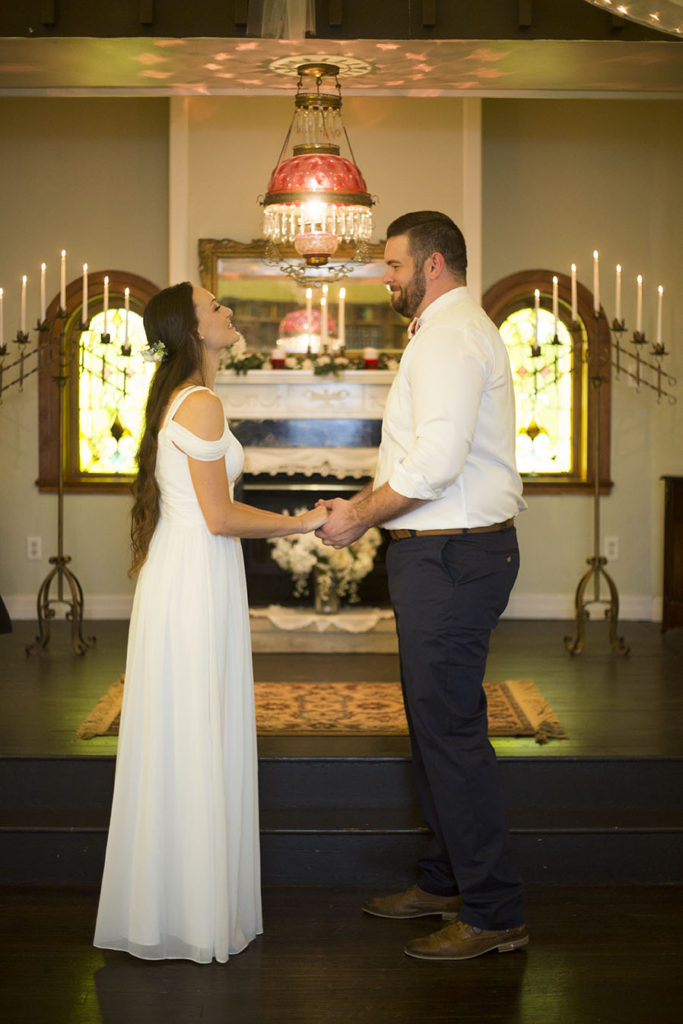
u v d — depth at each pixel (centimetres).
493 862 284
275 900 324
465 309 288
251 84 462
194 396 280
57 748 364
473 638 286
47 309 630
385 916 311
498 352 289
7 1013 258
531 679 474
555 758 356
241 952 290
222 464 282
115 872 287
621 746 369
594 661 512
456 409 273
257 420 591
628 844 337
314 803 359
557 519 641
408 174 589
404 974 278
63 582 638
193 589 280
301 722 395
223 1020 256
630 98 480
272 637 536
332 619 536
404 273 293
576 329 606
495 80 455
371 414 578
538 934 301
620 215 633
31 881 337
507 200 632
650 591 641
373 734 382
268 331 596
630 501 641
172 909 283
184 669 279
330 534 285
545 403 644
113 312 632
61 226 628
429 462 272
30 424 634
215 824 278
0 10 405
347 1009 261
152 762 278
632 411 638
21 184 627
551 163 631
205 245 587
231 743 287
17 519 636
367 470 563
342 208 468
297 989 271
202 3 404
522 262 634
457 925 288
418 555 287
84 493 634
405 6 407
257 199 589
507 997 267
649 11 386
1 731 386
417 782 310
